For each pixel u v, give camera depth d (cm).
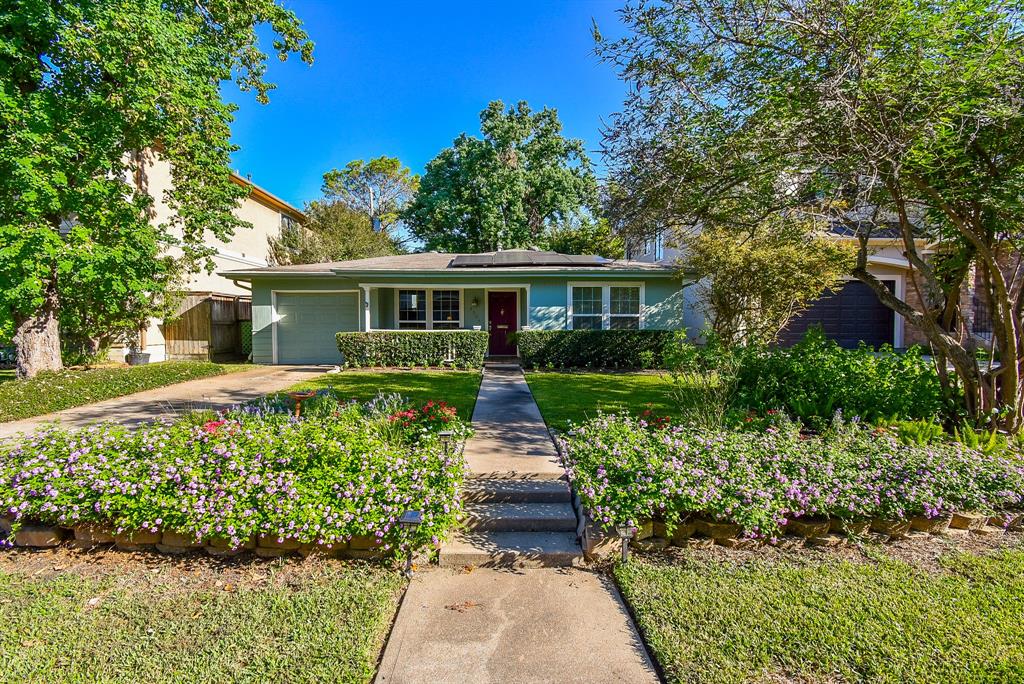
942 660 224
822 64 428
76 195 853
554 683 218
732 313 1153
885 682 211
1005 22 403
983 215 493
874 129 399
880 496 342
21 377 941
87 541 336
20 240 782
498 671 225
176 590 288
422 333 1196
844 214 480
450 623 263
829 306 1300
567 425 586
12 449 360
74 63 829
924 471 352
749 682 213
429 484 336
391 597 285
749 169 461
